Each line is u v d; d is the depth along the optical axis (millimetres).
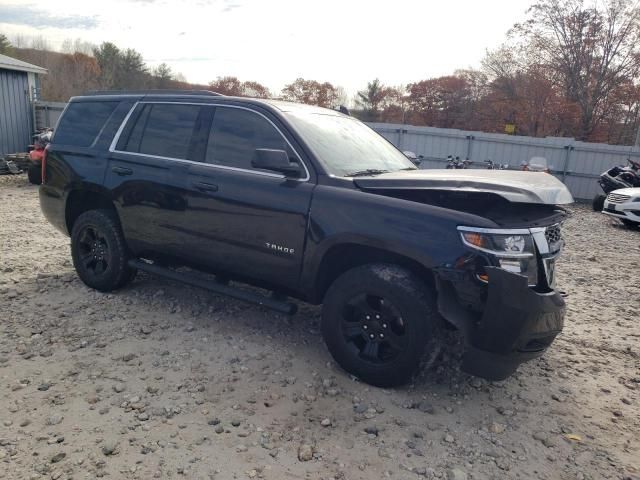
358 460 2902
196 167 4332
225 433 3061
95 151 5016
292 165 3816
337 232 3598
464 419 3383
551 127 34125
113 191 4820
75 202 5336
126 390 3461
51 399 3307
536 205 3539
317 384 3668
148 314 4730
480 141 19297
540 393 3793
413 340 3381
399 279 3422
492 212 3393
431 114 48656
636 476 2912
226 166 4215
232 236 4121
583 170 18734
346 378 3760
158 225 4562
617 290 6559
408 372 3463
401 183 3602
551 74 33562
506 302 3117
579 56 32438
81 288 5293
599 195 15297
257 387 3592
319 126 4309
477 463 2949
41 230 8070
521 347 3248
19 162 15141
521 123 35375
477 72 43500
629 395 3840
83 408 3227
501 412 3498
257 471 2754
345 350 3686
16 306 4781
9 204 10391
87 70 58750
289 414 3295
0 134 16609
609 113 33062
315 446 2992
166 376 3670
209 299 5160
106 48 62844
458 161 17266
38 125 17734
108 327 4426
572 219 13555
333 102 56000
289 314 3949
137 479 2646
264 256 3988
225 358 3984
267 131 4102
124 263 5012
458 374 3943
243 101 4289
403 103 54812
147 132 4758
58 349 3992
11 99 16922
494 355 3236
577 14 31672
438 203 3562
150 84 63469
